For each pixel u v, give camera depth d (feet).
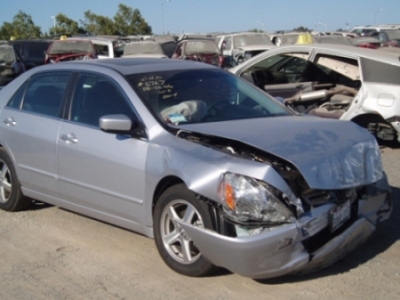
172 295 13.87
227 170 13.38
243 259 13.04
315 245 13.58
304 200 13.42
